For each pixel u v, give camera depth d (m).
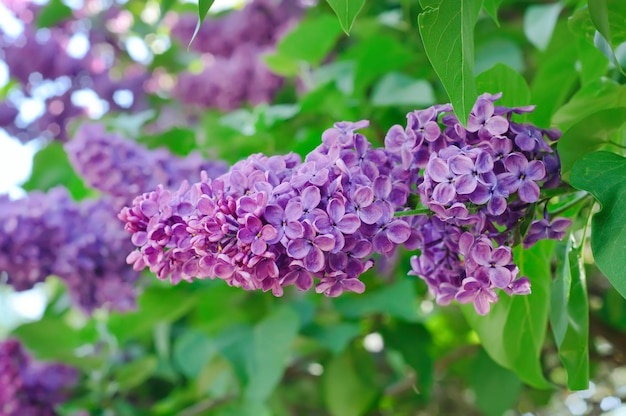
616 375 0.88
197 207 0.37
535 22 0.62
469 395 0.93
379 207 0.36
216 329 0.78
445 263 0.40
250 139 0.75
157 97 1.02
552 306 0.44
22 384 0.76
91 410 0.80
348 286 0.37
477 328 0.49
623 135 0.43
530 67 0.77
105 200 0.66
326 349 0.80
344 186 0.37
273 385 0.66
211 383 0.78
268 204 0.36
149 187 0.60
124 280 0.65
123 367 0.81
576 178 0.38
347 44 0.87
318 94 0.71
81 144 0.60
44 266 0.63
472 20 0.37
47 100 1.01
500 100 0.44
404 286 0.72
